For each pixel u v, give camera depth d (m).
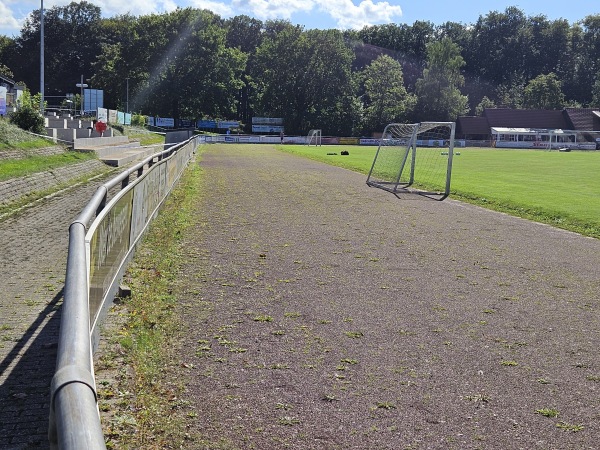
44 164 23.05
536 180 27.61
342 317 7.06
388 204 17.81
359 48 135.25
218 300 7.61
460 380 5.31
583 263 10.34
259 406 4.70
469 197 20.20
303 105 99.31
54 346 6.12
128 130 56.72
